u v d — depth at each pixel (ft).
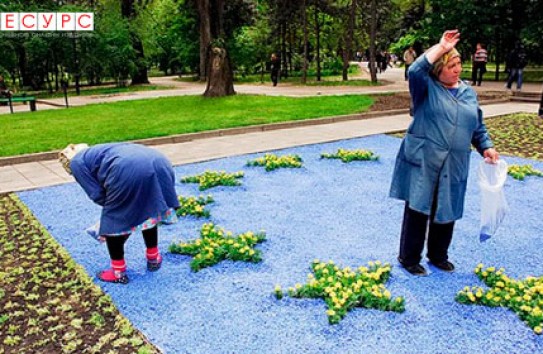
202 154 29.48
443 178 12.90
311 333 11.23
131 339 11.00
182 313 12.17
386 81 89.04
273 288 13.32
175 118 41.68
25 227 18.17
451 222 13.65
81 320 11.82
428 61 12.33
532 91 58.23
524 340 10.95
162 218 13.65
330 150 30.37
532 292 12.56
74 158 13.14
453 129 12.64
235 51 105.29
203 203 20.35
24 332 11.41
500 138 33.63
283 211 19.51
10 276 14.20
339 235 17.01
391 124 39.42
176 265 14.85
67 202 21.18
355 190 22.18
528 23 81.76
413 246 13.84
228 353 10.59
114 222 12.95
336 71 120.67
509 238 16.69
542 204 20.10
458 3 85.46
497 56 85.71
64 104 61.05
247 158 28.58
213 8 106.42
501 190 13.35
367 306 12.25
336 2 98.53
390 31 144.87
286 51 118.52
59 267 14.74
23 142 32.40
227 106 48.83
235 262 14.93
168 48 128.88
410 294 12.94
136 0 94.89
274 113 43.29
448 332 11.25
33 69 92.99
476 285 13.43
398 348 10.68
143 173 12.73
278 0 102.27
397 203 20.39
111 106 52.85
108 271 14.05
